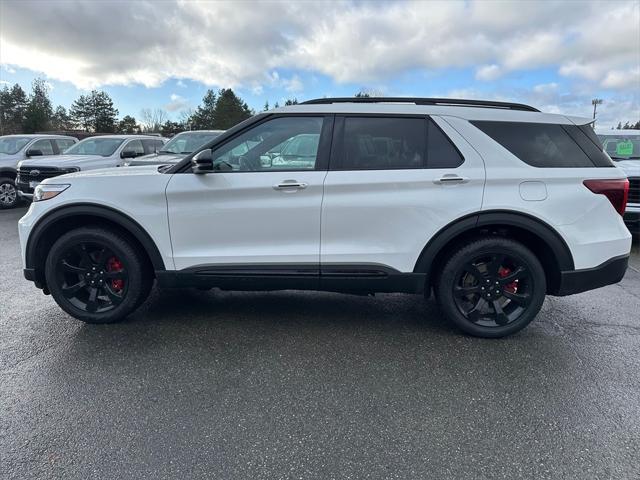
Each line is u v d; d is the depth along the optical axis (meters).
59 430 2.50
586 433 2.50
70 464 2.23
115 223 3.75
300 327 3.92
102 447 2.36
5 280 5.23
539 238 3.49
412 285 3.58
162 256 3.65
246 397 2.84
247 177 3.52
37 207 3.71
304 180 3.47
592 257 3.51
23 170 9.43
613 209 3.52
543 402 2.80
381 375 3.12
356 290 3.66
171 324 3.95
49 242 3.86
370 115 3.55
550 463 2.26
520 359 3.36
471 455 2.32
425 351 3.48
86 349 3.46
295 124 3.59
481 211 3.42
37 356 3.34
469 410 2.71
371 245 3.53
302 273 3.60
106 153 10.27
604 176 3.48
